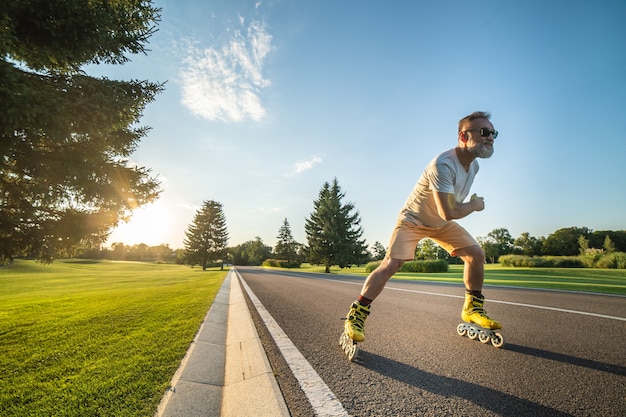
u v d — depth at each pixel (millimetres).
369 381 1770
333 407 1457
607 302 4598
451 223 2535
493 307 4164
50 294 9539
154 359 2246
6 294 11859
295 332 3123
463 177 2354
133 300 6078
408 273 20266
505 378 1741
